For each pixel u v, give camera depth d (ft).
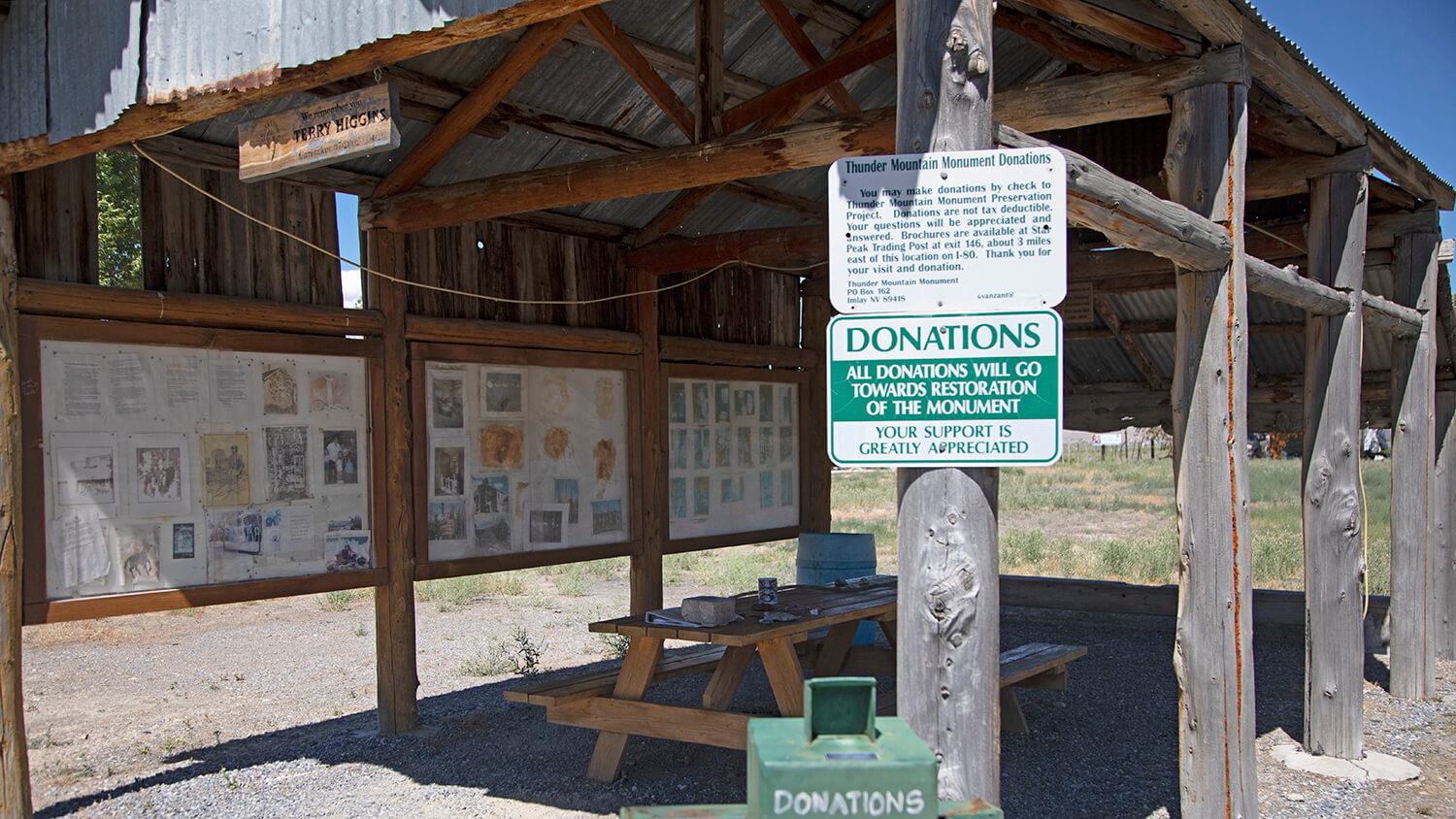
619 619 17.15
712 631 15.65
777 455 29.07
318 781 17.39
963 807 6.01
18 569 15.19
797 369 29.89
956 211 8.78
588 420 23.72
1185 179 14.10
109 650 29.40
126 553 16.55
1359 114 19.04
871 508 78.23
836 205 8.95
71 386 16.03
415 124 19.52
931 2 9.09
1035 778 17.17
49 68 14.67
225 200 18.02
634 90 21.53
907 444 8.89
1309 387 19.31
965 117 9.00
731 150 16.37
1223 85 14.06
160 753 19.22
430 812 15.83
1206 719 13.23
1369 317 20.58
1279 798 16.65
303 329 18.69
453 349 21.06
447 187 18.97
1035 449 8.66
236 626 33.22
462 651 28.27
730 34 20.99
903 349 8.87
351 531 19.43
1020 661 19.19
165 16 13.55
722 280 27.91
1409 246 24.18
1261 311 34.42
